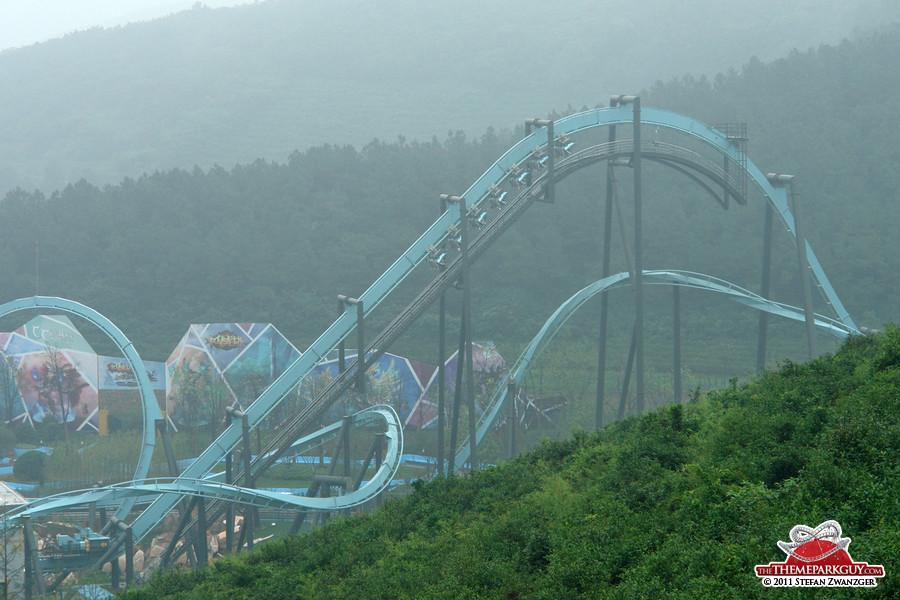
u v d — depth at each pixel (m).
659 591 37.91
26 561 126.31
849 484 40.91
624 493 55.12
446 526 70.06
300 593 66.69
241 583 76.62
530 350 162.25
